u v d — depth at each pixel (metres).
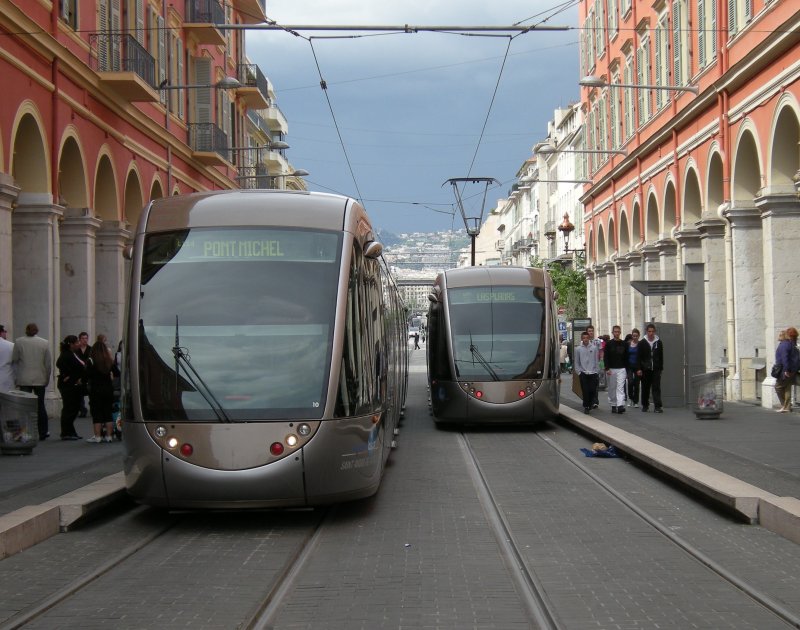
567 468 15.12
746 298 25.45
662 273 33.94
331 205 11.61
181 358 10.48
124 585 7.96
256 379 10.36
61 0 22.78
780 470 13.11
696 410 21.25
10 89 19.95
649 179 36.22
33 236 21.94
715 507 11.33
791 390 22.19
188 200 11.60
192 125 35.81
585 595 7.50
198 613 7.07
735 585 7.79
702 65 28.50
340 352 10.61
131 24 28.33
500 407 20.66
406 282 110.38
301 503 10.24
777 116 22.12
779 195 22.48
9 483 12.59
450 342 21.16
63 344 18.36
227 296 10.73
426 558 8.88
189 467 10.08
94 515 10.90
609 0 43.75
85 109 24.42
